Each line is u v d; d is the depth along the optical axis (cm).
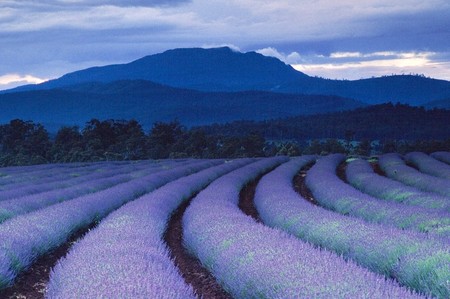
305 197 2267
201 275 957
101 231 1009
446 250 722
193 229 1109
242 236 894
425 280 650
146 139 9944
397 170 2906
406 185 2203
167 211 1517
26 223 1162
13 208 1534
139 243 846
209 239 955
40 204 1691
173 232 1426
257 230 936
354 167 3353
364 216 1348
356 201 1555
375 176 2530
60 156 7869
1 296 830
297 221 1177
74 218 1344
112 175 3331
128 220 1154
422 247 757
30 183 2784
